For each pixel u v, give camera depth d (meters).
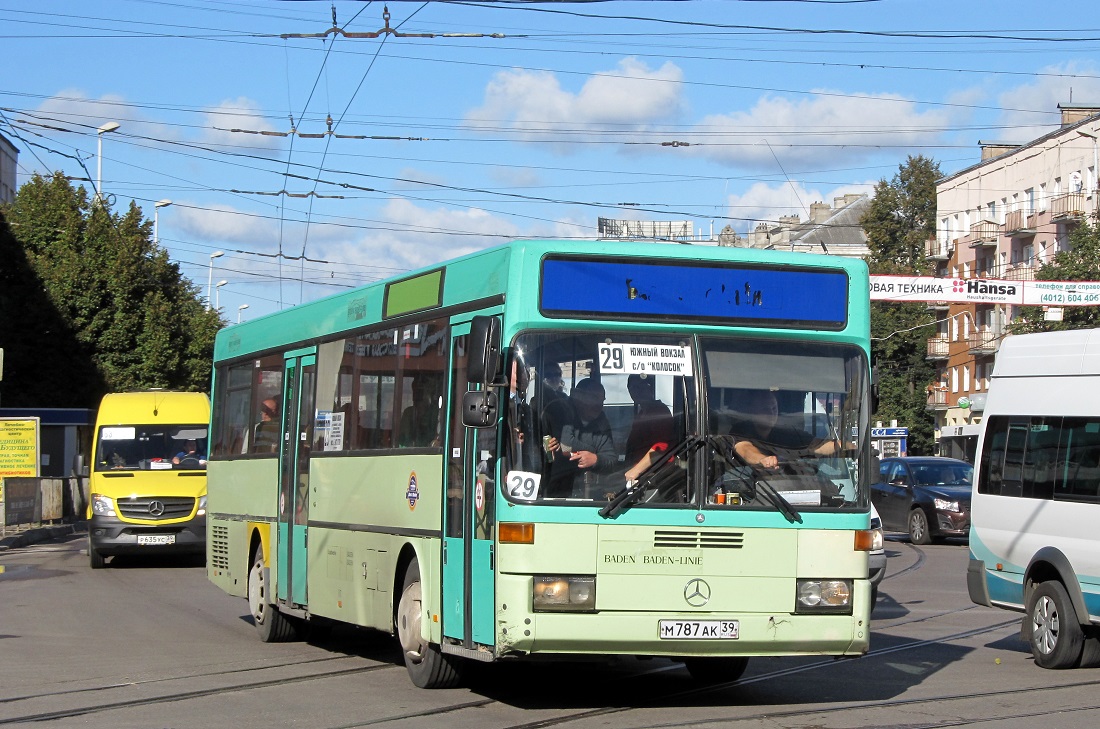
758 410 9.36
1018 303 32.75
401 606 10.94
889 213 83.06
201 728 9.09
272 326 14.96
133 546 24.06
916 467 30.61
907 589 19.81
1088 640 12.15
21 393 52.16
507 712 9.56
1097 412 12.30
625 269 9.34
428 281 10.79
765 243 103.06
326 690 10.73
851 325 9.70
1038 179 64.44
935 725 8.96
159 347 53.62
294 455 13.75
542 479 8.95
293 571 13.53
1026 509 12.98
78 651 13.47
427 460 10.43
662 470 9.09
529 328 9.15
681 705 9.89
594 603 8.89
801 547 9.26
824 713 9.48
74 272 52.78
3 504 32.22
